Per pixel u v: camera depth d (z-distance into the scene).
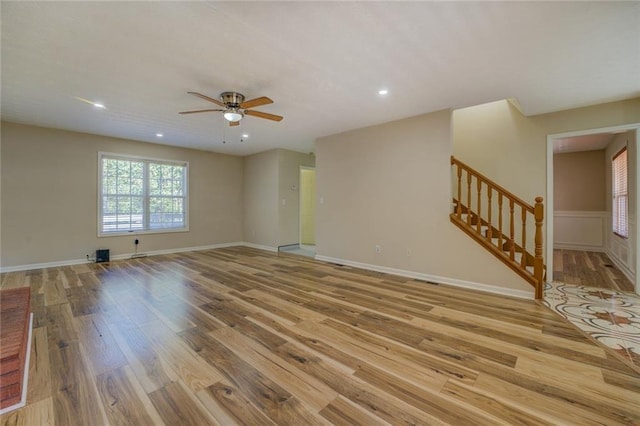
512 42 2.24
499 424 1.39
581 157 6.42
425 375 1.80
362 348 2.13
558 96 3.31
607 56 2.41
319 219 5.51
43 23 2.01
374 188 4.64
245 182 7.48
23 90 3.19
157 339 2.28
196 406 1.52
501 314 2.79
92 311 2.86
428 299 3.24
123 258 5.58
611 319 2.67
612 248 5.33
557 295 3.37
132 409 1.50
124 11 1.89
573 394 1.62
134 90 3.20
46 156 4.74
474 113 4.46
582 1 1.76
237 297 3.30
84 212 5.12
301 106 3.73
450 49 2.35
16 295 2.52
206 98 3.00
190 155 6.54
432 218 4.00
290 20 1.99
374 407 1.51
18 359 1.55
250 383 1.72
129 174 5.65
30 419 1.43
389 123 4.43
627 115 3.38
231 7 1.85
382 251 4.55
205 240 6.82
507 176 4.20
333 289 3.62
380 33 2.14
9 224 4.46
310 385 1.70
